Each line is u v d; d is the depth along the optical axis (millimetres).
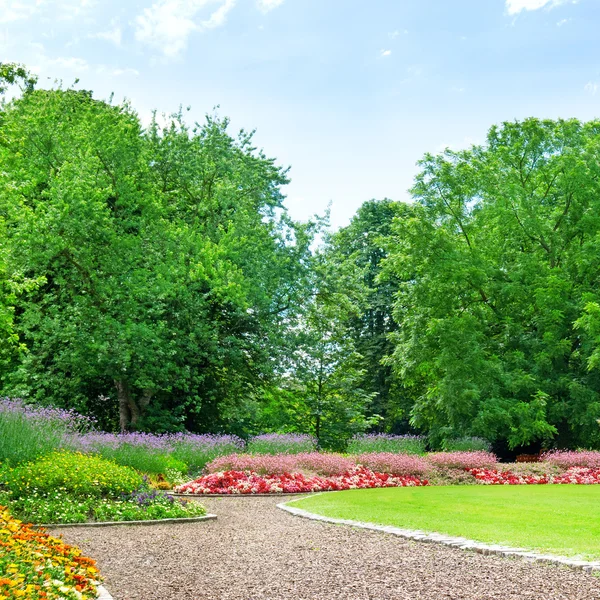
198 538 9453
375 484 18812
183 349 25562
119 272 24578
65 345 24406
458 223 29953
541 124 30828
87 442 16438
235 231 27328
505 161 30781
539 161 30766
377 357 39281
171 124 29781
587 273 27750
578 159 27594
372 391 39312
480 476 20359
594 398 25844
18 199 22594
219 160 28938
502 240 29672
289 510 12750
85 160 24000
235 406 30906
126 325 23422
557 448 27641
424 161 29828
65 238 23016
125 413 25250
